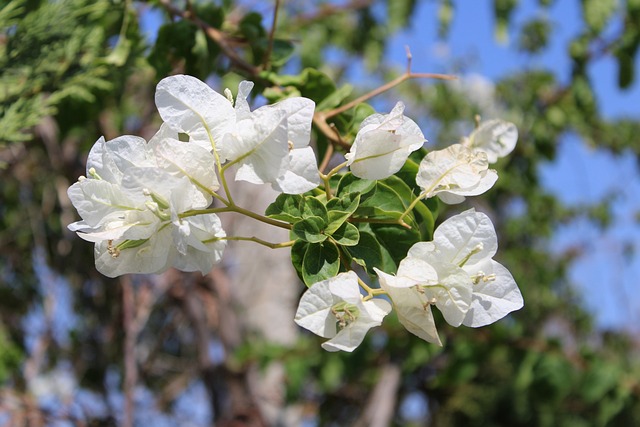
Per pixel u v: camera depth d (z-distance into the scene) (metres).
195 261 0.62
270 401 1.93
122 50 0.95
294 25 1.91
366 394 2.12
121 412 1.79
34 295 2.00
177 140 0.61
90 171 0.61
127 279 1.65
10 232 1.92
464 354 1.76
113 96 1.09
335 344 0.59
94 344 1.93
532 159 2.00
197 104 0.62
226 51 0.90
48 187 1.80
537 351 1.75
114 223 0.61
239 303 2.05
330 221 0.61
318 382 1.86
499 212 2.40
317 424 2.17
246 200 1.92
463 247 0.61
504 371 2.28
